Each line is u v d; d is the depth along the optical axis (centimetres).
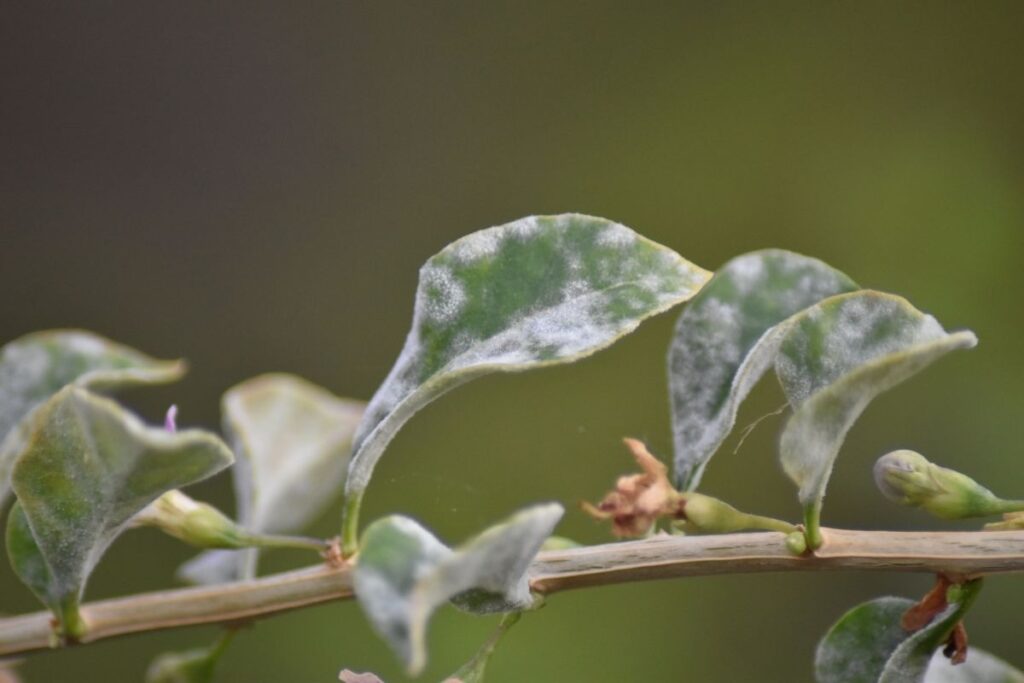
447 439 55
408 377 27
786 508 51
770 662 48
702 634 48
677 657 47
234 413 32
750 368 27
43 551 27
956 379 54
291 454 32
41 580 27
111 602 28
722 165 69
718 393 28
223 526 27
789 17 71
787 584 49
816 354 27
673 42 73
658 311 26
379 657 45
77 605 27
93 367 31
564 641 46
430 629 45
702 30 73
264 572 47
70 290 72
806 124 68
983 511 26
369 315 70
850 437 53
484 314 27
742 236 67
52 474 26
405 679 45
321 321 69
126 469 26
